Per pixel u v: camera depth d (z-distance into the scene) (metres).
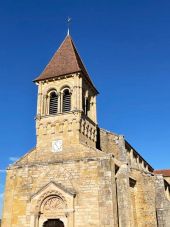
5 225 37.03
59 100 42.19
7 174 39.88
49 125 41.09
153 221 37.81
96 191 34.88
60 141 39.69
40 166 38.84
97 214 33.78
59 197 36.28
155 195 38.78
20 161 40.44
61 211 35.53
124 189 36.03
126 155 44.34
